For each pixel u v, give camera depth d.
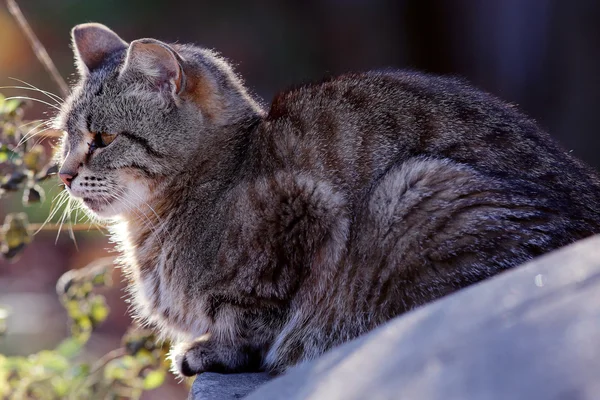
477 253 6.11
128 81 7.52
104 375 9.91
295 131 6.97
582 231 6.22
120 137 7.45
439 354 3.57
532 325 3.49
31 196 8.95
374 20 22.14
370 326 6.48
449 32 21.20
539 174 6.52
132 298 8.27
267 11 23.20
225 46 23.22
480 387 3.27
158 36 23.50
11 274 19.80
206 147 7.37
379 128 6.79
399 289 6.33
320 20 22.77
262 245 6.70
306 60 22.86
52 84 22.27
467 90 7.37
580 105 19.64
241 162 7.16
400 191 6.41
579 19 19.50
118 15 23.30
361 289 6.48
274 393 4.11
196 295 6.95
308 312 6.68
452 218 6.23
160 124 7.40
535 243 6.08
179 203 7.24
